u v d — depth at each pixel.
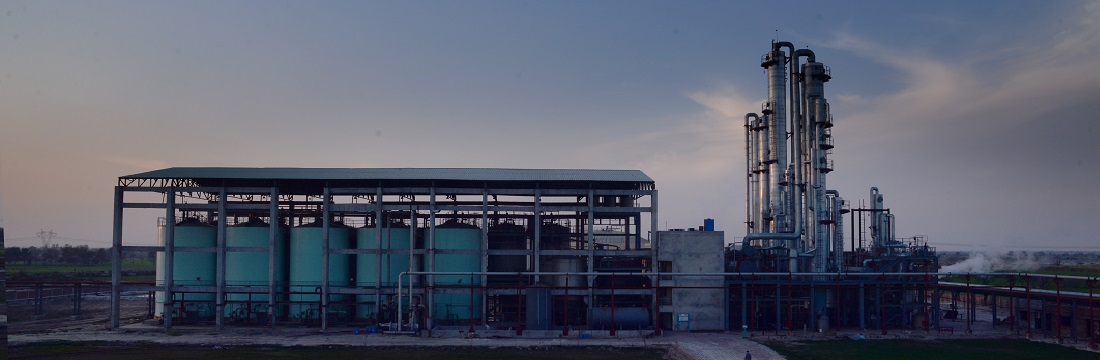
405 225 85.25
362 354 62.47
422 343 67.81
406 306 79.44
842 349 65.62
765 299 78.06
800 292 80.81
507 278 83.00
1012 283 76.12
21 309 99.38
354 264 85.12
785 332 76.00
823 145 84.44
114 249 77.50
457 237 80.69
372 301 80.25
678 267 78.62
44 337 70.38
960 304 112.50
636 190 79.38
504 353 63.56
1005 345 68.06
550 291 76.25
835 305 79.94
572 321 80.62
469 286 75.69
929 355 62.66
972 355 62.62
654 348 67.00
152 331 75.00
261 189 79.25
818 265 81.75
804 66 88.19
